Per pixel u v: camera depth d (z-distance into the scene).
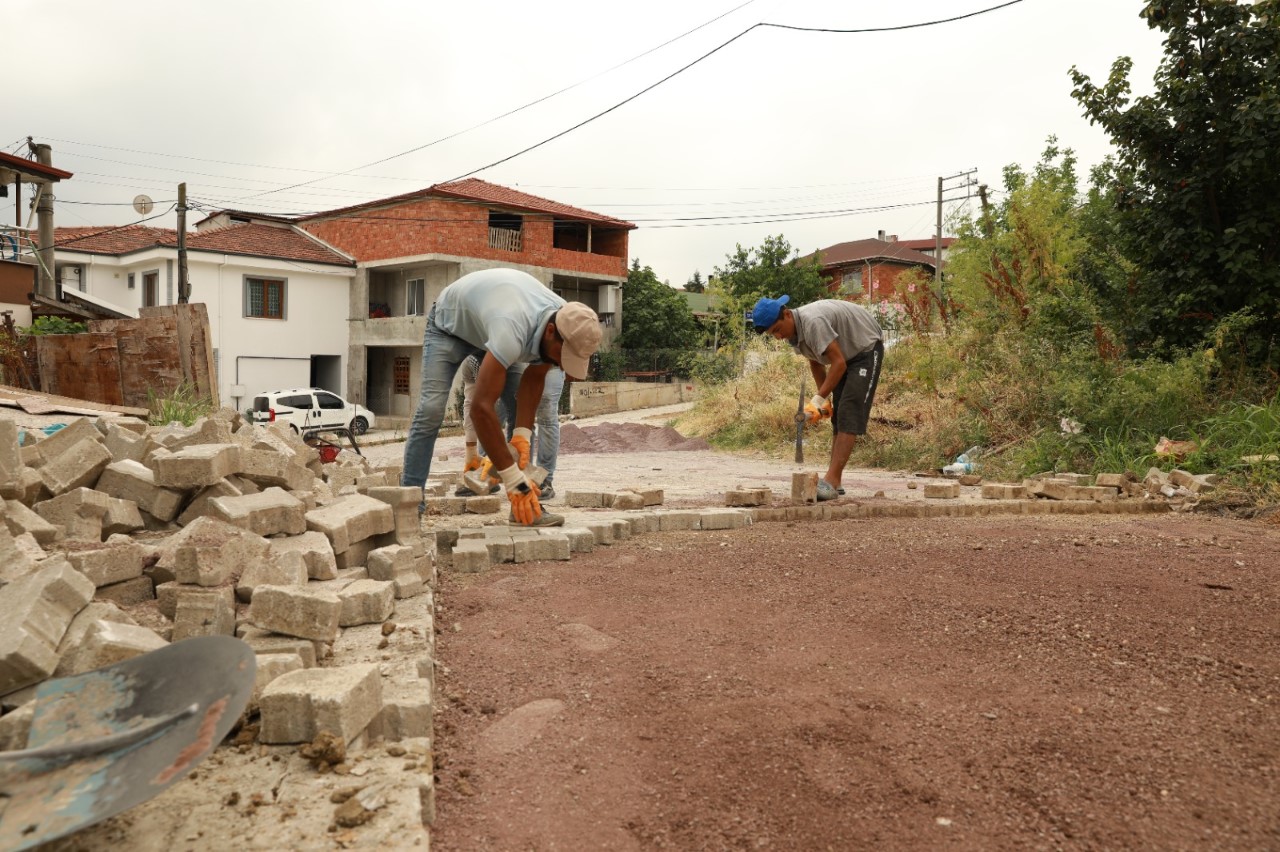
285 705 2.16
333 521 3.86
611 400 27.05
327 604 2.71
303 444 6.18
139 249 27.41
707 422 17.91
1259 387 9.41
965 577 4.17
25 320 19.12
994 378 12.01
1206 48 10.19
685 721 2.58
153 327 11.93
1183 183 10.23
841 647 3.23
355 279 30.84
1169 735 2.46
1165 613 3.56
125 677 2.10
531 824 2.05
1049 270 13.70
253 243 29.30
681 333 34.22
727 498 6.47
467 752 2.43
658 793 2.19
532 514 4.75
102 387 11.78
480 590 4.09
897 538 5.23
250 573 3.00
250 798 1.93
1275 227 10.08
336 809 1.88
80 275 29.12
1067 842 1.94
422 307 30.66
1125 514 6.65
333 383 31.08
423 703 2.32
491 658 3.16
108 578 3.07
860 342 6.85
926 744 2.40
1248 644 3.20
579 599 3.94
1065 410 10.29
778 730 2.49
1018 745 2.39
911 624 3.49
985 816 2.05
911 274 20.23
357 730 2.19
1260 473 7.16
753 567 4.52
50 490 3.69
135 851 1.72
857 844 1.94
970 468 10.66
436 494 6.92
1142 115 10.53
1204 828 1.99
